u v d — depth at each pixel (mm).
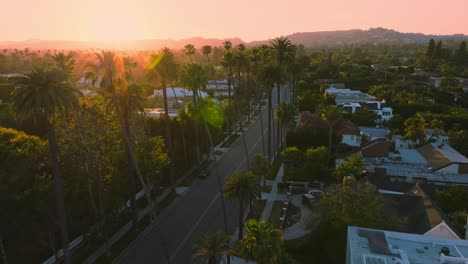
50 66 31984
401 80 151250
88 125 39250
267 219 46688
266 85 60844
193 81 62750
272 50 62250
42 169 37688
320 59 192500
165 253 39312
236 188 37781
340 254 35312
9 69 171500
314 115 80312
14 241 33125
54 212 35656
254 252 26922
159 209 49688
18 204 31906
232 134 88312
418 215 39094
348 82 147625
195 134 63844
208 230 44219
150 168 46688
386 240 28000
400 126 84312
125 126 42625
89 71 42344
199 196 54156
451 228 33781
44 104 27750
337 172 52781
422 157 65000
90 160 38688
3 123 56375
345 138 72250
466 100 121875
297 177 58188
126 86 41719
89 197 40750
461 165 57062
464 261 24703
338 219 36469
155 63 50312
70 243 40344
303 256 38312
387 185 49844
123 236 42875
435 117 91062
